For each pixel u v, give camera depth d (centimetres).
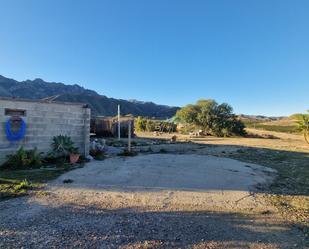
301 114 2950
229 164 1347
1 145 1195
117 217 626
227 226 596
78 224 579
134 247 488
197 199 784
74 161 1299
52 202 714
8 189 816
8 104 1213
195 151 1930
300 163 1488
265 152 1969
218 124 4300
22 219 596
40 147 1314
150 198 775
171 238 528
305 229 592
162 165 1254
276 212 697
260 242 524
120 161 1352
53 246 481
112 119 3322
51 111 1352
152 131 4875
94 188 855
